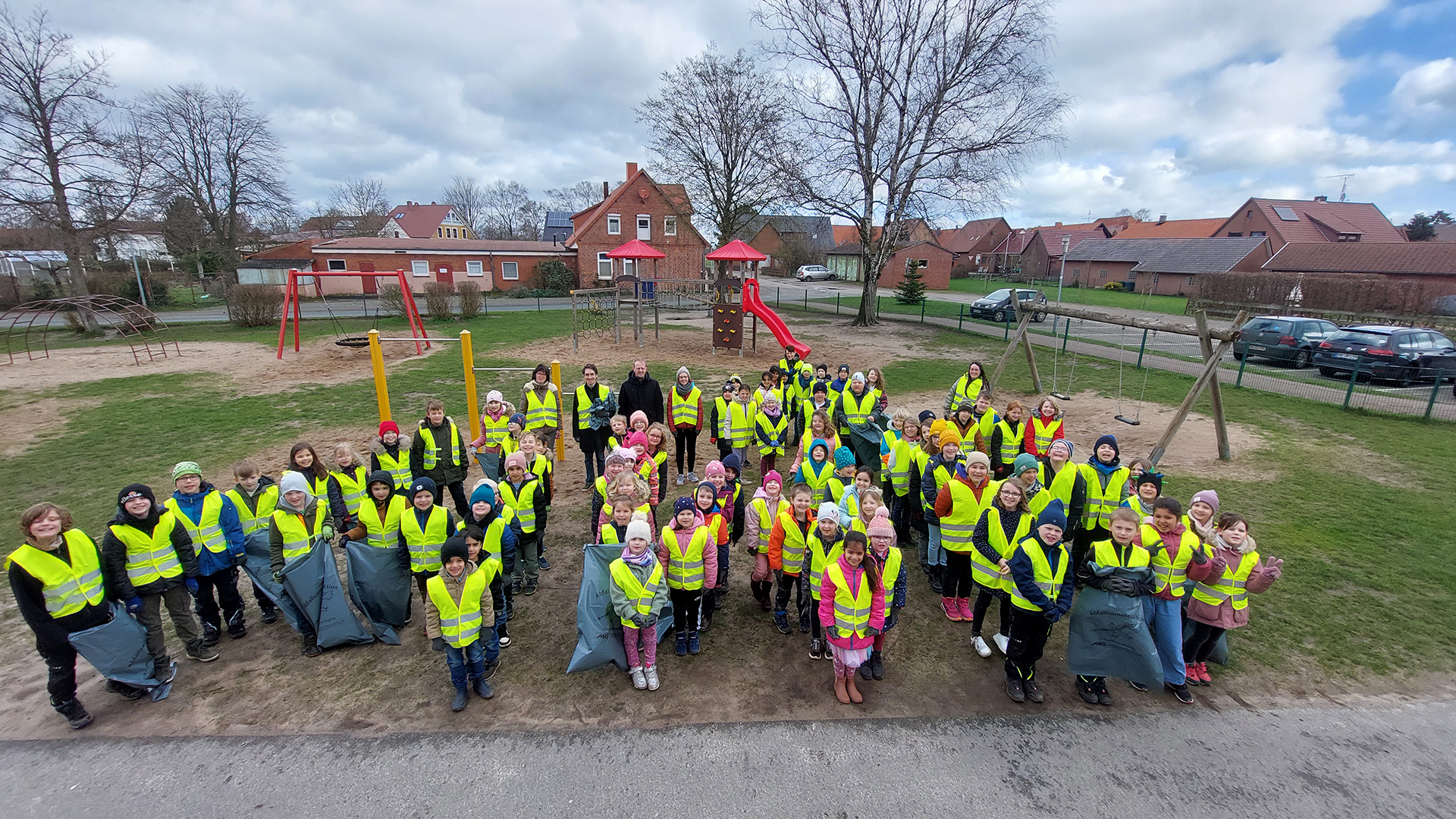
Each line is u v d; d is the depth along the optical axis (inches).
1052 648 212.5
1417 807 149.2
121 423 462.0
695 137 1330.0
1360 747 167.8
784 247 2439.7
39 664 199.9
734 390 341.7
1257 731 173.8
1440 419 482.3
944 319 1154.7
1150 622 183.0
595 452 332.5
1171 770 160.1
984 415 301.7
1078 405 533.3
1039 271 2378.2
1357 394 565.6
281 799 149.4
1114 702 185.3
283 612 210.7
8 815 143.9
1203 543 183.6
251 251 1834.4
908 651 209.0
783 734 171.8
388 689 187.6
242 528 209.3
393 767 158.9
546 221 2657.5
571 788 153.1
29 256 1492.4
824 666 201.0
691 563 195.0
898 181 992.9
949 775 158.2
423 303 1325.0
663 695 186.4
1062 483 216.7
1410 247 1472.7
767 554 216.7
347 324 1054.4
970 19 871.1
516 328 995.9
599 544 199.0
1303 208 2014.0
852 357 770.8
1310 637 213.0
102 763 159.6
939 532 238.7
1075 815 147.2
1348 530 290.8
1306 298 1342.3
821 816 146.4
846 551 174.1
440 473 268.7
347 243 1612.9
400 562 206.8
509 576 206.2
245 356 735.7
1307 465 380.2
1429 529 291.0
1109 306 1491.1
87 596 168.6
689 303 1422.2
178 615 191.2
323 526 213.2
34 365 675.4
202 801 148.6
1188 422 477.1
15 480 353.1
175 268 1844.2
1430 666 199.3
